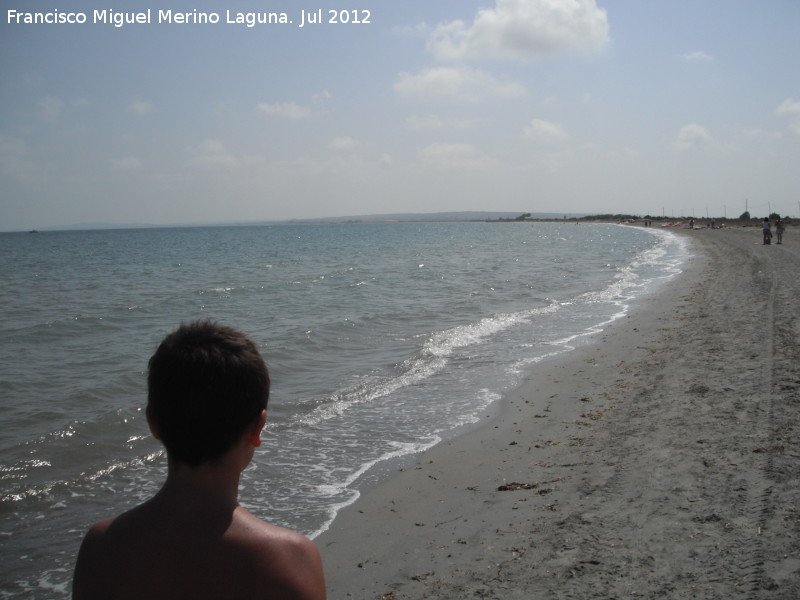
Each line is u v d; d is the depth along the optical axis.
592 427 7.54
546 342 13.34
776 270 24.09
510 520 5.17
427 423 8.26
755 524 4.49
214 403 1.40
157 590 1.31
